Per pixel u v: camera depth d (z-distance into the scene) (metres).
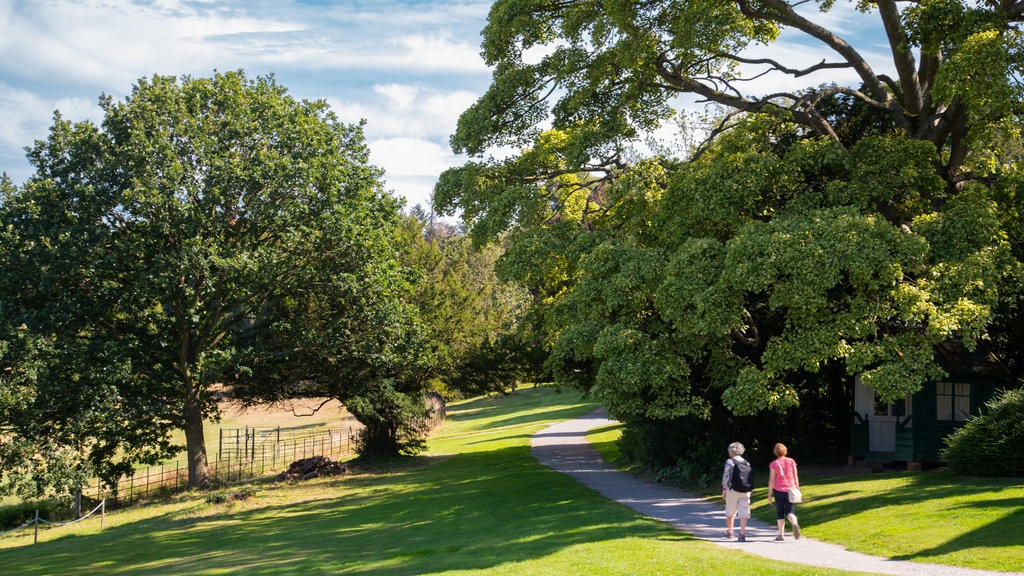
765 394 17.19
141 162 27.14
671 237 20.16
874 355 16.59
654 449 24.55
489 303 68.19
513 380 38.72
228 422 60.53
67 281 27.67
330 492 28.41
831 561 11.54
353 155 32.44
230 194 28.20
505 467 30.11
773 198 20.08
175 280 27.14
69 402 26.17
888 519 13.82
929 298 16.28
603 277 20.59
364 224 30.61
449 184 28.95
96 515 28.25
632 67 23.22
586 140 24.92
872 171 19.23
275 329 30.86
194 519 24.78
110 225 28.28
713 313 17.33
